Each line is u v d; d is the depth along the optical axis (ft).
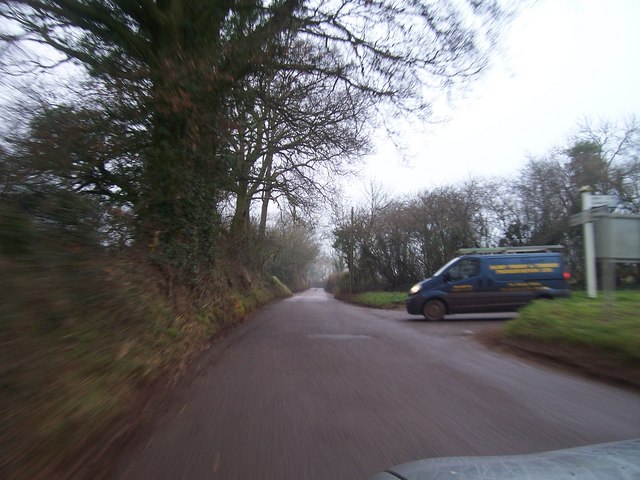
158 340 24.64
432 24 35.91
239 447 13.91
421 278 109.50
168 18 33.37
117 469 12.44
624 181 82.48
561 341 25.46
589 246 45.62
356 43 38.86
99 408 15.12
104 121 33.50
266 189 67.67
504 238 93.45
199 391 20.40
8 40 29.89
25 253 16.79
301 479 11.82
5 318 13.69
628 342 21.24
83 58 33.73
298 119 45.96
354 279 125.80
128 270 26.04
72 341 16.93
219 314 43.19
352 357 27.55
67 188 23.53
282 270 187.73
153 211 34.40
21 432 11.89
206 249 42.22
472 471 8.46
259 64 37.37
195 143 37.04
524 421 16.02
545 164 88.84
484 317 51.57
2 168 21.30
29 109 30.55
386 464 12.67
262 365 25.73
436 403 18.19
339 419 16.38
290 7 35.94
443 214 102.06
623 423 15.75
